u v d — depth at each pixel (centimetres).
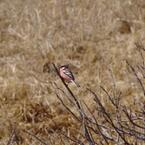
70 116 1238
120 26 1809
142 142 973
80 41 1717
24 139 1167
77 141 981
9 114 1285
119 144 826
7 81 1437
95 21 1822
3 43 1753
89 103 1223
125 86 1341
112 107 1202
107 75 1445
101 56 1606
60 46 1689
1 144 1147
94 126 953
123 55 1568
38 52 1653
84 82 1408
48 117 1276
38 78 1477
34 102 1320
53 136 1112
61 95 1313
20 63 1580
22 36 1777
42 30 1788
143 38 1681
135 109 1205
